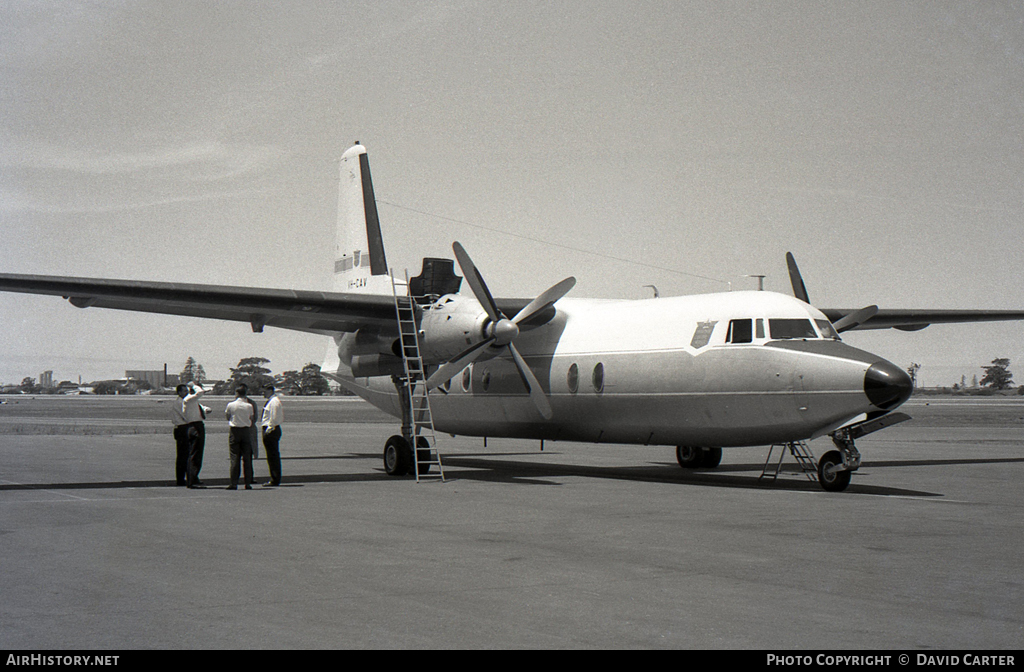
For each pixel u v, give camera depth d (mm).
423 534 9594
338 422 48812
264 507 11914
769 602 6488
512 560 8102
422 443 17516
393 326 17562
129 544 8883
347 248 22109
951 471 18078
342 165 22531
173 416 14891
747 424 14531
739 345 14516
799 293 19500
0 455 21969
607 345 16609
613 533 9680
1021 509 11828
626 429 16453
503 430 19172
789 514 11266
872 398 12930
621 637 5586
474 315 16125
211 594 6703
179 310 16188
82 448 24781
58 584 7027
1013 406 84375
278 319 17281
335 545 8875
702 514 11281
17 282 13656
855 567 7793
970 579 7293
